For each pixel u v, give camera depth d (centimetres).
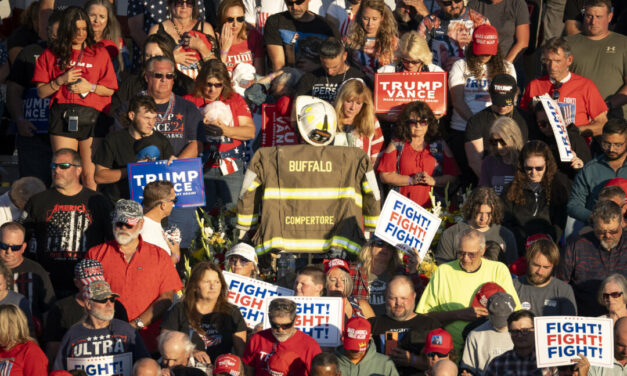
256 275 3447
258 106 4403
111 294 2898
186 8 4438
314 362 2664
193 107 3881
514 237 3606
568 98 4294
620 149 3725
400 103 4131
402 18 4875
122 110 3844
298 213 3394
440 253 3628
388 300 3128
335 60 4138
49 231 3419
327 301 3072
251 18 4894
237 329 3119
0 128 4528
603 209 3391
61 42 4019
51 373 2712
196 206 3678
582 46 4541
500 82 4019
